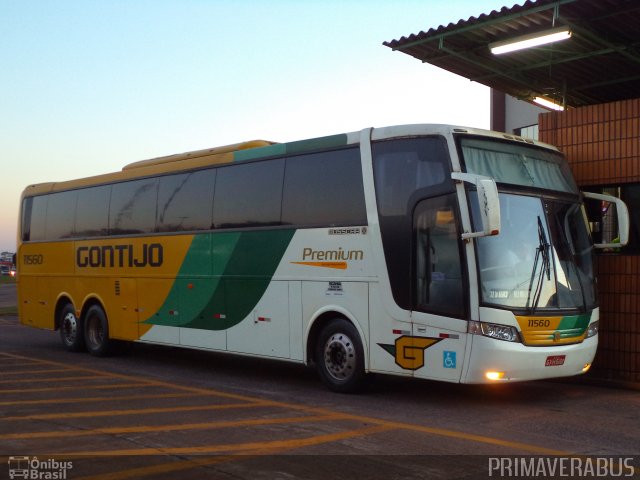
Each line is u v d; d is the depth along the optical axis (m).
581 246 9.92
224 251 11.79
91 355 14.87
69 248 15.48
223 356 14.93
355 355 9.82
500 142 9.57
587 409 9.15
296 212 10.70
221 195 11.98
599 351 11.15
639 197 11.05
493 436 7.46
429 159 9.20
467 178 8.64
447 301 8.84
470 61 12.05
